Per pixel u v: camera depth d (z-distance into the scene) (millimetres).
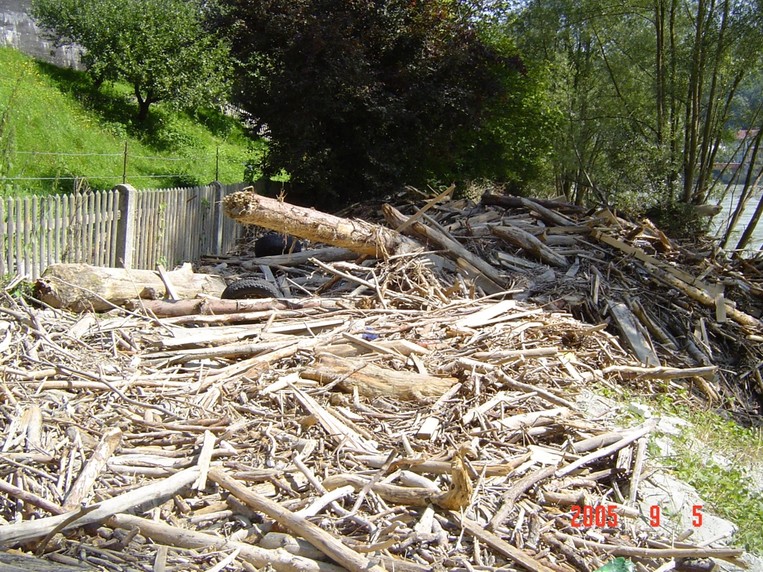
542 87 20031
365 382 5699
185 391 5418
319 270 9633
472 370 6000
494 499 4457
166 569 3492
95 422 4770
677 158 17500
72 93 17094
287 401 5414
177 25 18422
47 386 5109
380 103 14836
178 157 17734
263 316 7344
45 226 7648
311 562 3684
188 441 4715
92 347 6066
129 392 5332
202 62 18641
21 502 3850
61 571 3258
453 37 15930
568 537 4250
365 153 15281
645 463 5422
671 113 18703
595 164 19906
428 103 15258
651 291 10344
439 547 3924
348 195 15977
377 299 8305
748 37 15922
